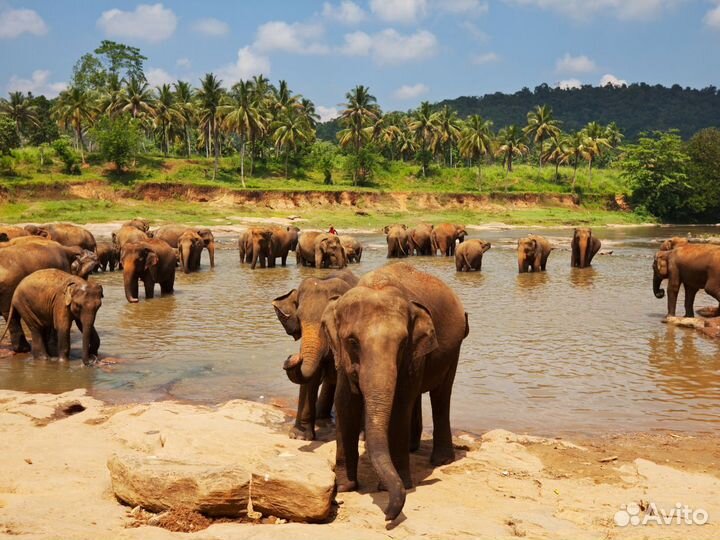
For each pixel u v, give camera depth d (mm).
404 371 5754
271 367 11859
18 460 6938
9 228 21828
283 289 22375
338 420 6234
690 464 7434
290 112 94375
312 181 89625
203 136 95438
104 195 68000
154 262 19469
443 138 100750
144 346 13523
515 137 107750
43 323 12375
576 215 85562
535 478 6805
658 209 89438
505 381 11031
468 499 6109
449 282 25125
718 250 15773
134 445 7398
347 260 34188
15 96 85812
